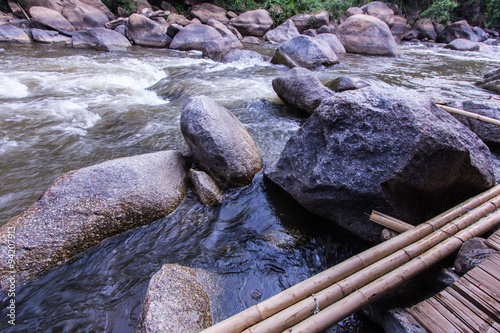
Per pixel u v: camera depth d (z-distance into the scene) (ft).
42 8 44.70
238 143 11.41
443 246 7.24
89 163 13.19
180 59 36.24
